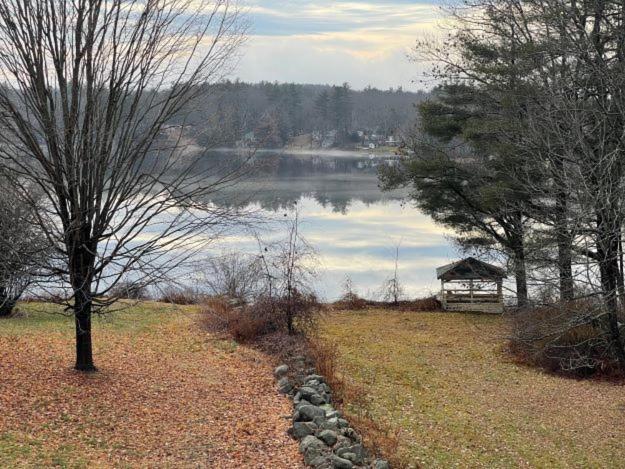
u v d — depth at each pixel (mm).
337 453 11859
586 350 22125
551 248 22766
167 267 16984
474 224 30375
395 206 66438
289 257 25906
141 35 13336
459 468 13500
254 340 20406
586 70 21609
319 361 18516
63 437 11336
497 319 29844
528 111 22656
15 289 20250
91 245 13656
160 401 14039
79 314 14492
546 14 23297
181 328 21672
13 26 12461
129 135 14117
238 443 12336
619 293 20281
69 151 12906
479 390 19938
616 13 21609
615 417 17906
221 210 17125
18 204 13766
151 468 10758
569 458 15047
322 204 65562
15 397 12703
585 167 19734
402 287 36594
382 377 19812
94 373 15094
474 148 29188
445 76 29906
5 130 13344
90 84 12969
